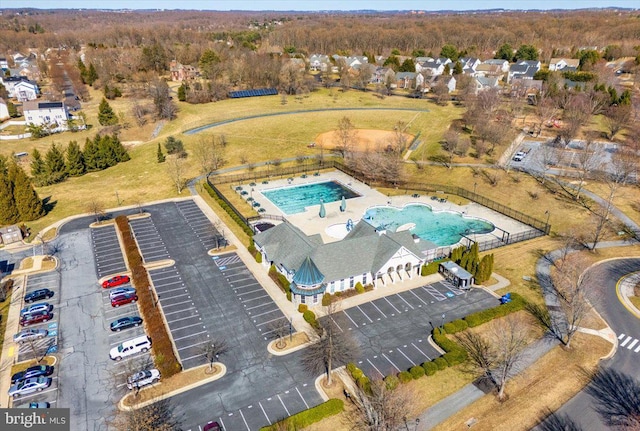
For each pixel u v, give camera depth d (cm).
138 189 11069
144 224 9156
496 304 6525
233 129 15238
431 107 18150
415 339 5803
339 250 6919
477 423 4559
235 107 18188
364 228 7744
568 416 4650
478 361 5409
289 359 5453
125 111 17662
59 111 16038
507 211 9712
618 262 7550
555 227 8888
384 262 6850
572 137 12938
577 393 4944
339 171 12319
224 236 8606
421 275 7269
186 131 15038
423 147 13488
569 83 18588
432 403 4803
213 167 12138
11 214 9150
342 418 4594
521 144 13425
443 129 15050
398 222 9356
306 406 4772
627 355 5503
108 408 4741
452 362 5284
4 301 6619
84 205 10175
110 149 12712
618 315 6234
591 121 15362
